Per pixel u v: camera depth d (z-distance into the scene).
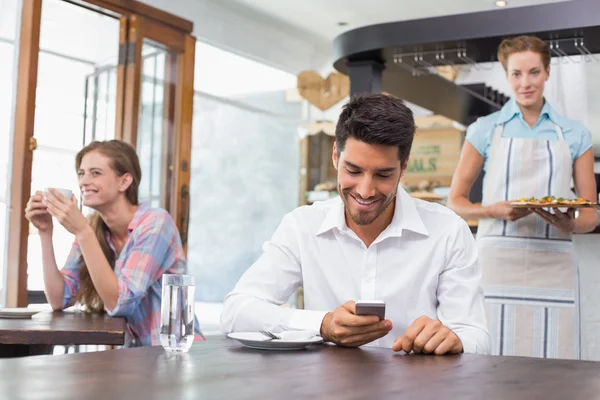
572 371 1.33
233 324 1.87
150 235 2.60
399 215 1.94
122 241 2.76
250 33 7.34
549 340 2.94
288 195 9.75
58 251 3.70
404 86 5.14
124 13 4.31
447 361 1.44
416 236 1.95
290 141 9.69
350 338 1.63
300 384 1.13
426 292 1.94
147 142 4.49
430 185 7.30
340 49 4.14
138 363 1.32
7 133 3.92
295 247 2.02
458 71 5.20
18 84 3.85
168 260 2.66
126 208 2.72
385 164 1.69
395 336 1.96
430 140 7.80
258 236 9.94
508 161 3.04
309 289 2.00
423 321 1.59
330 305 2.00
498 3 6.54
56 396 0.98
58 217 2.50
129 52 4.36
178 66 4.71
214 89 8.91
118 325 2.15
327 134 8.09
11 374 1.16
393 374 1.26
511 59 2.98
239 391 1.06
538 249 2.96
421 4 6.69
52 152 3.97
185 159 4.75
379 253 1.96
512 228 2.99
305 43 8.16
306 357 1.45
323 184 7.77
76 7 4.08
